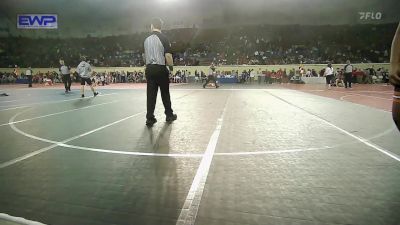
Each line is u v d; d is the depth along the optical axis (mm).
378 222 2338
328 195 2852
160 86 7125
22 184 3227
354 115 8156
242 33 45438
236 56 40969
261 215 2480
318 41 42156
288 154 4273
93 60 41250
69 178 3402
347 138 5281
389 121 7141
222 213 2527
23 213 2570
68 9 43625
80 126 6719
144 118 7840
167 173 3537
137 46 44188
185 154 4344
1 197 2898
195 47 43969
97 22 44969
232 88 23500
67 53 43250
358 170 3562
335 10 41844
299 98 13766
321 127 6363
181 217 2469
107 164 3912
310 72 33156
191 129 6230
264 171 3553
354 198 2777
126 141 5207
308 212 2520
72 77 36781
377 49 38844
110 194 2949
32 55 42281
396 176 3357
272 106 10453
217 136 5531
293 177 3342
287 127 6383
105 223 2387
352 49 39625
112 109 9953
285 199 2775
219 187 3084
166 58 6883
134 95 16453
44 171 3648
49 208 2656
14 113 9156
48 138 5492
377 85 27531
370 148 4582
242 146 4770
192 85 29703
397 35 2422
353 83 30703
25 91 21000
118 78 35906
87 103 12117
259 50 42250
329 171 3533
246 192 2945
